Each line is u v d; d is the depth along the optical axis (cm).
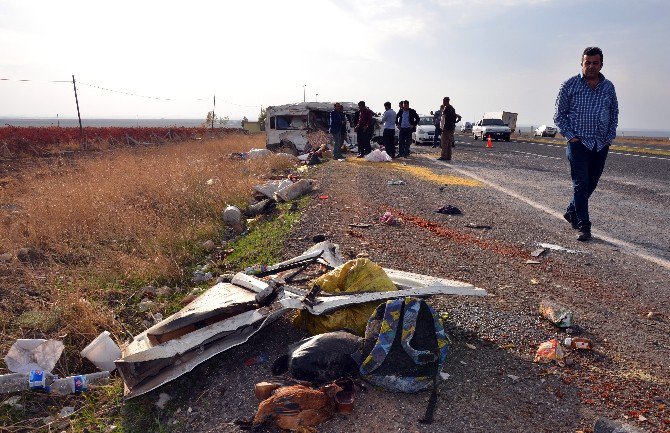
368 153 1672
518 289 464
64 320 428
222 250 642
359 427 259
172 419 300
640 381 307
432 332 301
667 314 414
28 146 2202
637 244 632
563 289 467
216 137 3391
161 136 3231
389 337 291
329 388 272
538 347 348
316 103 1791
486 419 269
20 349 369
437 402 281
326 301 334
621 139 4091
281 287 343
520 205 881
